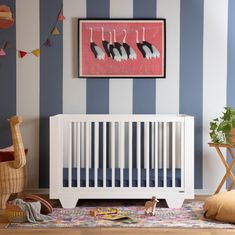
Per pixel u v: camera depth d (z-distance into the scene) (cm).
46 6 678
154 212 584
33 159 683
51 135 612
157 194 619
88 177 616
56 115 650
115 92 682
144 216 580
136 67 679
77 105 683
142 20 677
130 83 682
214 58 682
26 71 680
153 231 530
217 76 683
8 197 617
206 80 683
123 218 568
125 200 656
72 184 618
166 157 652
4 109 681
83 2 678
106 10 678
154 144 661
